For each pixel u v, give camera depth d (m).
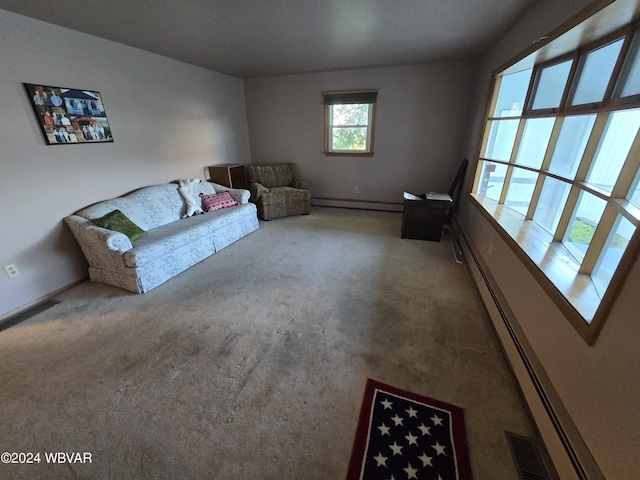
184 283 2.73
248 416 1.45
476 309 2.29
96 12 2.18
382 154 4.80
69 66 2.54
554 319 1.35
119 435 1.37
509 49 2.59
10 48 2.15
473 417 1.42
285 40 2.93
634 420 0.83
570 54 1.84
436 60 3.92
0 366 1.77
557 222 1.96
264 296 2.51
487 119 3.21
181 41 2.92
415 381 1.63
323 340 1.97
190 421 1.43
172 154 3.77
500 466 1.21
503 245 2.15
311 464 1.24
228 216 3.57
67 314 2.27
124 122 3.09
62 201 2.60
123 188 3.17
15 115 2.23
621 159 1.39
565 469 1.08
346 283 2.71
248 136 5.40
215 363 1.79
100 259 2.61
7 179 2.22
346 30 2.65
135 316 2.24
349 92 4.52
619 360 0.92
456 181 4.11
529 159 2.45
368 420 1.42
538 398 1.34
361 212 5.07
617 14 1.23
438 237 3.72
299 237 3.90
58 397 1.56
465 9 2.19
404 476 1.19
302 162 5.30
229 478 1.19
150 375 1.70
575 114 1.69
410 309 2.30
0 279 2.24
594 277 1.42
